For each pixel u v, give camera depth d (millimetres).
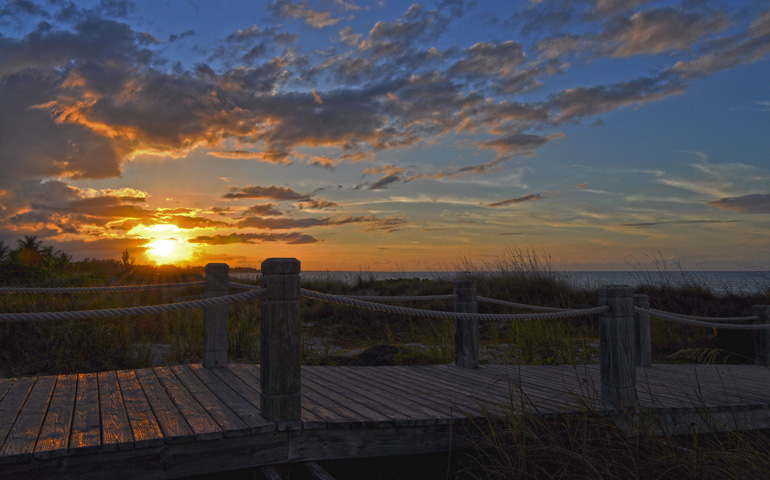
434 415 4172
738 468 3715
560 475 3711
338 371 6320
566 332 9594
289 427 3682
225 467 3508
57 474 3104
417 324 12742
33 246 24000
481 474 4117
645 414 4562
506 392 5230
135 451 3285
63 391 4781
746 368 7562
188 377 5461
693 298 12883
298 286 3879
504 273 14984
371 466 4234
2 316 3086
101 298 10508
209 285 6125
